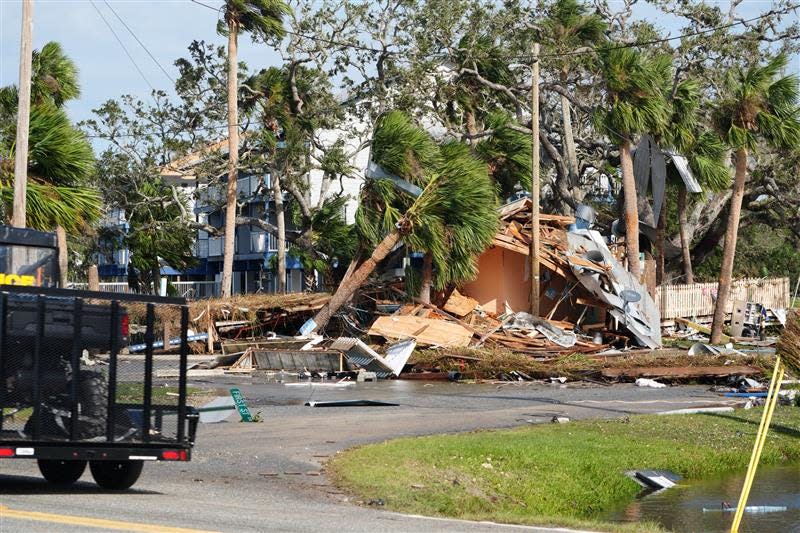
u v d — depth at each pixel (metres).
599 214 69.88
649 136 54.38
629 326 47.47
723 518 18.31
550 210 69.88
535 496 18.41
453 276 47.78
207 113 62.44
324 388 36.59
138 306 15.41
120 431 14.80
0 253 17.02
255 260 81.50
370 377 39.88
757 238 91.19
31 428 14.13
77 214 30.45
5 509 12.88
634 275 49.41
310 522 13.09
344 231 61.12
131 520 12.41
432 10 58.03
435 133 68.50
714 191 56.88
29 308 14.23
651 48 59.59
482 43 59.25
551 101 69.81
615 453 22.28
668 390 35.78
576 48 58.12
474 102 60.84
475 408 29.69
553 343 45.75
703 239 73.25
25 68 27.78
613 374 38.41
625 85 48.31
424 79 58.66
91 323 14.66
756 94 46.88
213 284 85.81
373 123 60.09
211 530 11.96
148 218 70.31
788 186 68.50
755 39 60.22
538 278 47.34
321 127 62.94
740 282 61.31
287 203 74.12
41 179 30.31
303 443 21.67
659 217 57.19
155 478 17.09
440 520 14.08
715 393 34.53
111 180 64.31
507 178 57.09
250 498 15.29
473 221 46.44
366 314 52.22
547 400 32.12
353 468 18.14
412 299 49.94
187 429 15.53
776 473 22.77
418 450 20.12
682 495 20.28
